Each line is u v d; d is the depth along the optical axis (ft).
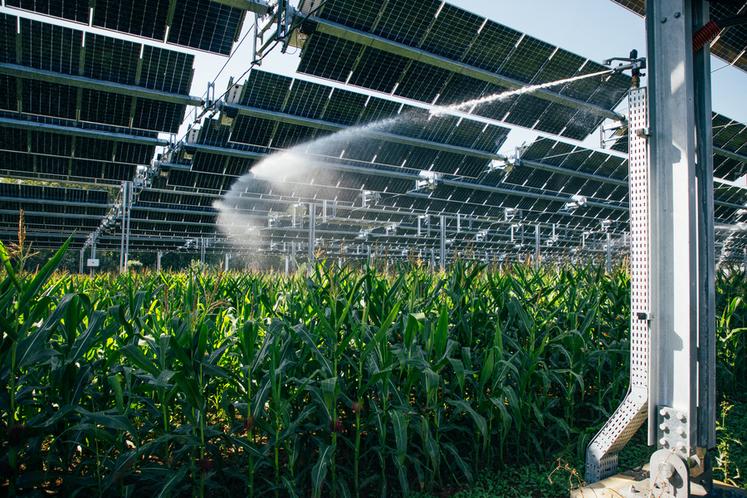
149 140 46.14
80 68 35.22
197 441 11.00
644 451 15.55
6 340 9.92
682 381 11.27
